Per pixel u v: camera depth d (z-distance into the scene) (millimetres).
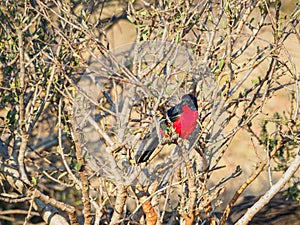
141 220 9086
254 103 9898
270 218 13031
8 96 9898
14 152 9719
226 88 8297
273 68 8875
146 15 8578
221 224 8961
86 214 8258
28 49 9820
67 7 8969
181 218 9023
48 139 12969
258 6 8883
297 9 8992
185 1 8516
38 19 9938
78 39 8758
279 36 9055
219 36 9789
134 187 8469
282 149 12133
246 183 8867
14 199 8953
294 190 12281
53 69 8234
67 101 8203
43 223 13734
